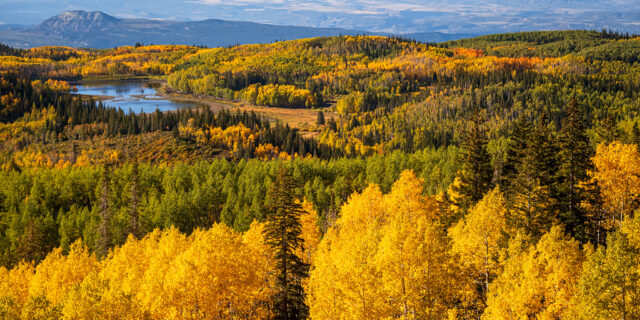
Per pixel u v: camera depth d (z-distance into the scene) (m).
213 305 40.12
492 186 63.31
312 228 59.50
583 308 29.59
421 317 33.81
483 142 63.25
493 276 41.50
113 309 39.53
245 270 42.66
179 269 41.53
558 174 53.84
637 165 55.28
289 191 46.78
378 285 34.56
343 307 35.22
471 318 37.41
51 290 57.97
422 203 65.38
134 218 103.06
